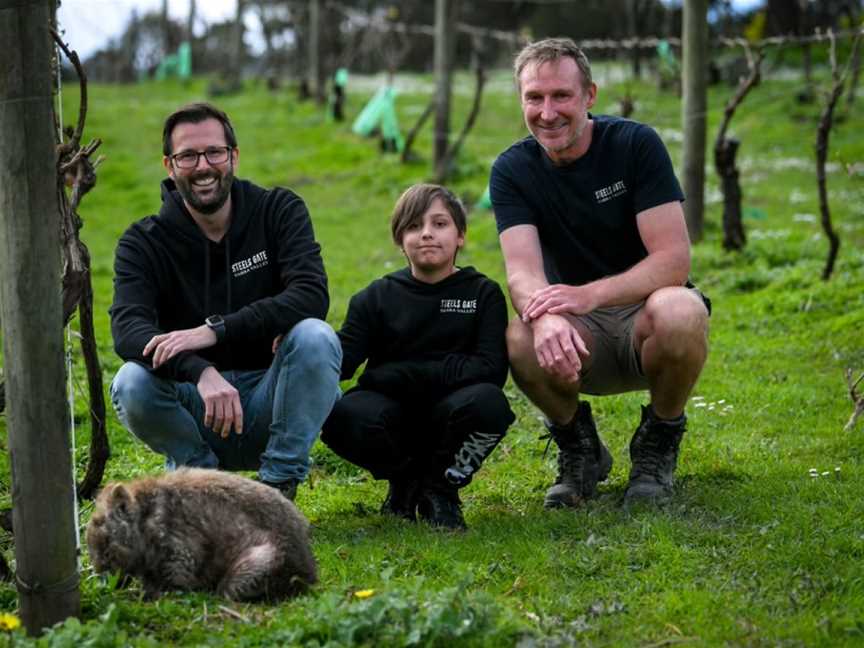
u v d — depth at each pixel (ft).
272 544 13.41
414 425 17.61
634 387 18.45
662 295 16.81
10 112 11.94
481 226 46.16
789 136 72.69
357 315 17.79
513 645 12.22
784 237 42.75
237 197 17.20
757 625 12.82
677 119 75.77
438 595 12.75
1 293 12.25
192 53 138.10
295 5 120.47
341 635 11.91
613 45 47.98
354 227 49.78
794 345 28.55
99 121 82.12
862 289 31.58
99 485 18.57
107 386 26.32
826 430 21.56
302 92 96.27
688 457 20.17
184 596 13.34
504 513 17.80
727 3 94.32
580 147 17.38
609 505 17.63
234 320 16.34
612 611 13.34
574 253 17.84
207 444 17.21
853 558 14.76
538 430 22.68
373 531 16.75
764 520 16.30
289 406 16.48
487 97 93.91
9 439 12.46
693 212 41.22
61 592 12.50
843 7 99.19
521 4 127.85
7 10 11.83
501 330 17.47
